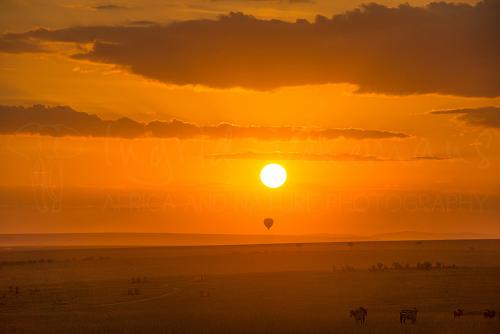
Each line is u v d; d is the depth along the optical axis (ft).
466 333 561.02
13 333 592.60
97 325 628.28
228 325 600.39
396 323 620.90
